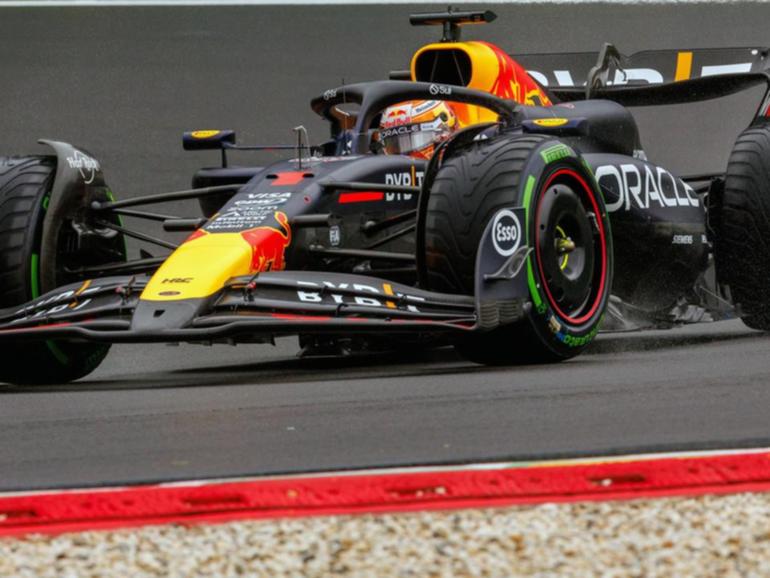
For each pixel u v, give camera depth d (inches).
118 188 1904.5
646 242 1005.8
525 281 816.9
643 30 2876.5
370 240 932.6
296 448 602.2
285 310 771.4
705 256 1054.4
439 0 3272.6
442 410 684.1
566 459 563.2
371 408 697.6
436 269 837.2
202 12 3275.1
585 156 992.2
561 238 860.0
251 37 3031.5
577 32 2869.1
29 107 2401.6
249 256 812.0
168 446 619.5
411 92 974.4
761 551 462.0
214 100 2486.5
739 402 686.5
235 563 455.2
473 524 492.4
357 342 931.3
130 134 2234.3
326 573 445.1
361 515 505.7
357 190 874.8
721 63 1185.4
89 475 565.9
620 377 783.7
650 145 2285.9
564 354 858.1
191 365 1021.8
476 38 2819.9
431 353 1017.5
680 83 1117.7
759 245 1028.5
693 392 721.6
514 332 829.2
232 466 570.9
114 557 465.4
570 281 856.9
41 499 519.8
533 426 636.1
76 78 2635.3
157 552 469.7
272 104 2468.0
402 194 954.7
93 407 750.5
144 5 3331.7
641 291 1021.8
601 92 1153.4
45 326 802.2
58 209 906.7
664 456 557.3
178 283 785.6
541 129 878.4
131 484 540.7
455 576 440.8
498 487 530.3
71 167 924.6
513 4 3085.6
